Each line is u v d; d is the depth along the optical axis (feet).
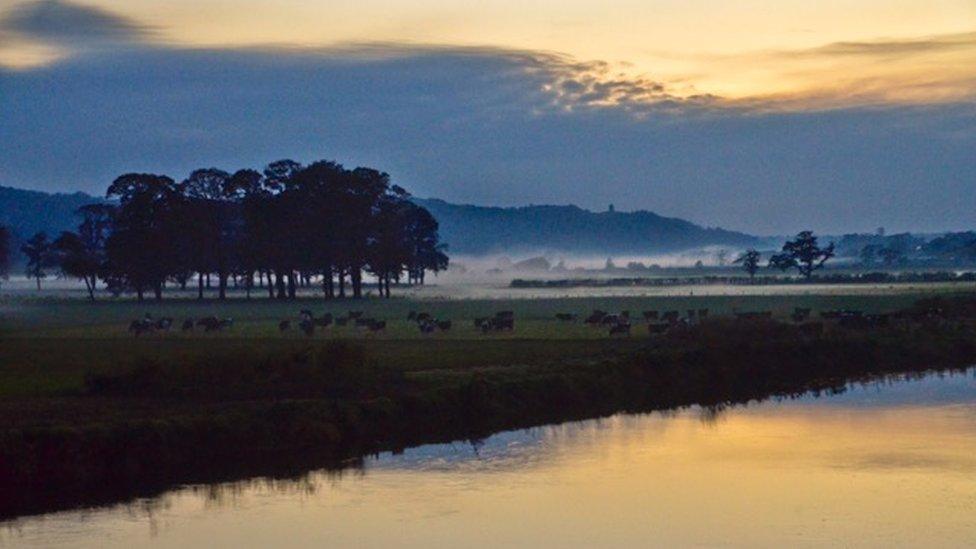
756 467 181.16
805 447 195.62
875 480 171.73
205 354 228.43
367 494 166.71
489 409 219.41
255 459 186.70
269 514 157.07
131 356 274.36
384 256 616.39
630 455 191.11
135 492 168.35
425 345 296.71
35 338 338.13
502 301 545.85
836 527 148.36
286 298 625.00
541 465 183.83
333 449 194.70
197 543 144.77
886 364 297.12
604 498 163.94
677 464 184.34
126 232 614.34
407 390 220.84
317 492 168.14
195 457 184.24
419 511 157.99
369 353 256.93
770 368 279.28
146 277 612.70
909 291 568.82
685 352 274.36
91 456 174.70
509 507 159.33
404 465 184.34
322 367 227.61
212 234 624.59
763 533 146.20
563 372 246.68
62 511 159.22
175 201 620.08
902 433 206.18
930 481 170.40
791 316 372.17
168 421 186.70
